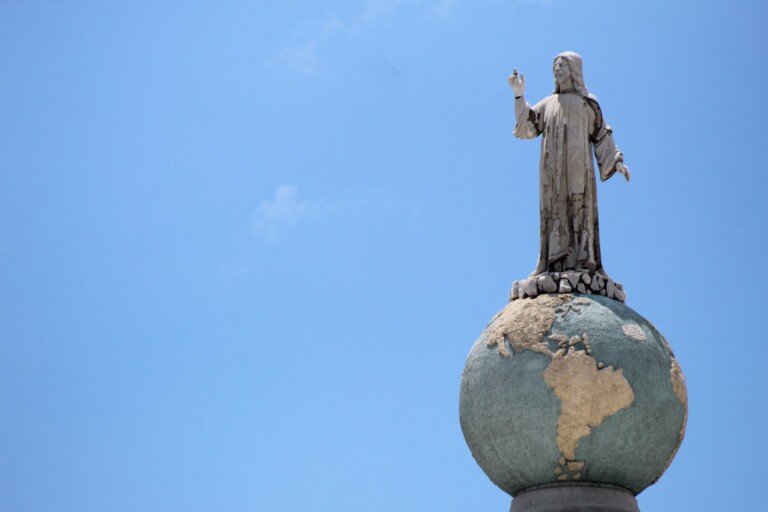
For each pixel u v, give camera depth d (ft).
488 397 100.12
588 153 106.52
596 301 101.65
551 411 97.71
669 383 99.60
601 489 98.89
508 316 101.96
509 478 100.73
